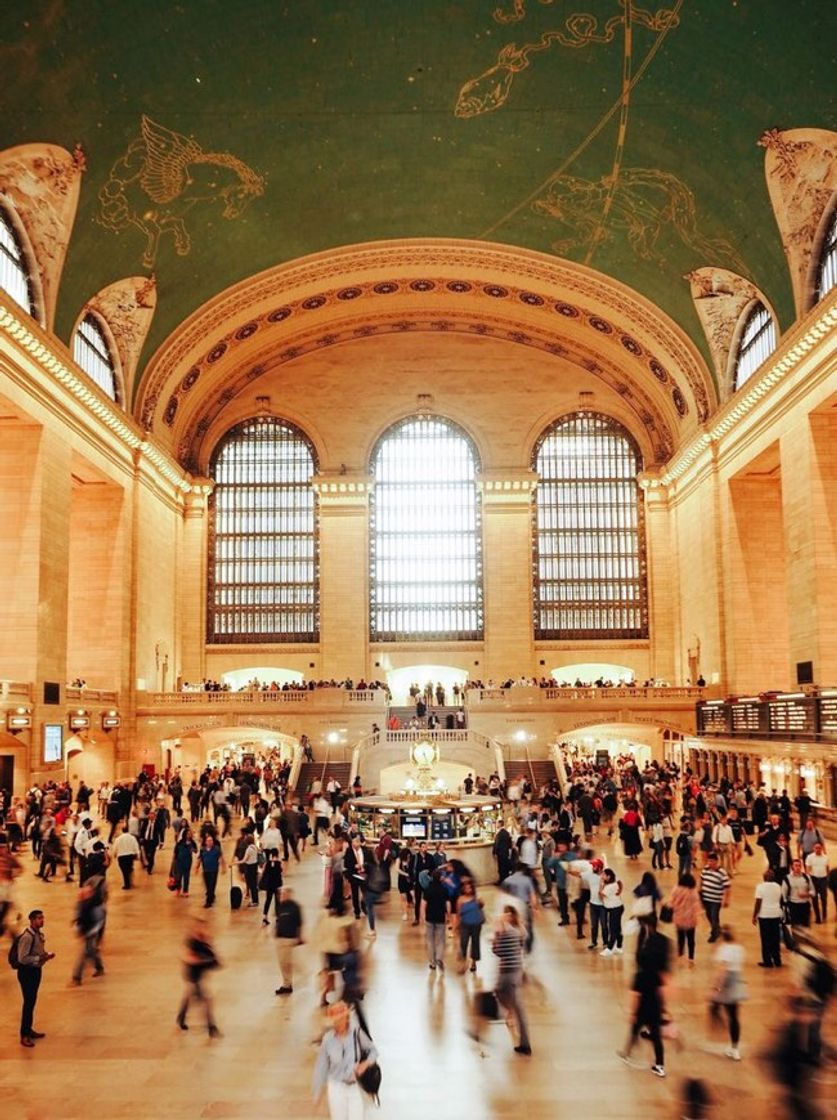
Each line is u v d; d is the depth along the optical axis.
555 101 29.52
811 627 29.41
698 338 38.19
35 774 28.14
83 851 17.94
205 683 41.41
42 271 28.91
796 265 30.00
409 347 47.09
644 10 25.22
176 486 44.25
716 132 28.56
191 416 45.12
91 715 33.34
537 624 46.16
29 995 10.09
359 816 20.67
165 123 28.17
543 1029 10.54
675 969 12.63
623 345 43.38
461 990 12.01
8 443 29.36
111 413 34.09
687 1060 9.52
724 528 38.12
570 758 40.72
